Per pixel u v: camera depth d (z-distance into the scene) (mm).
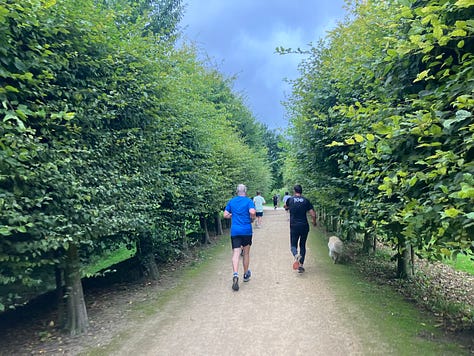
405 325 4504
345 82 6199
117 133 5410
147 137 6320
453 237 3078
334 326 4562
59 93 4219
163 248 8367
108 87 5133
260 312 5254
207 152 10945
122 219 5078
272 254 10438
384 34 4691
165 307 5684
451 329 4336
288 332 4441
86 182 4473
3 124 3150
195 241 12773
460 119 2434
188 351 4020
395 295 5988
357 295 5953
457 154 2852
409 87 4156
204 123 11047
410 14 3199
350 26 6305
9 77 3688
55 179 3818
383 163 4070
